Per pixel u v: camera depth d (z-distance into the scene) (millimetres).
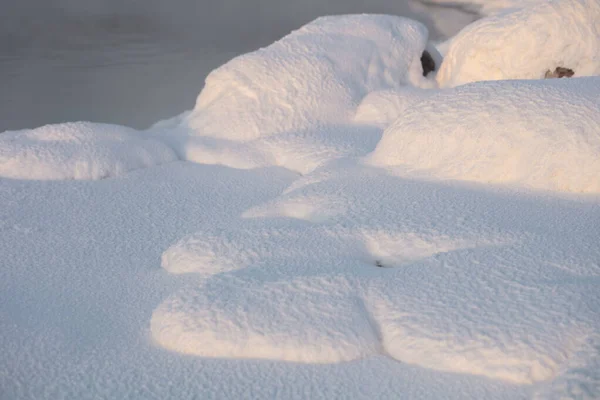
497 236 2164
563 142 2561
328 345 1793
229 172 3523
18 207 3041
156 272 2432
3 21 10078
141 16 10805
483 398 1589
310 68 4023
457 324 1780
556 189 2537
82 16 10711
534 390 1593
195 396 1670
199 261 2355
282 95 3924
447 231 2236
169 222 2934
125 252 2646
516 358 1650
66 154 3422
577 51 3811
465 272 1988
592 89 2715
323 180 2910
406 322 1832
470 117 2787
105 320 2104
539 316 1751
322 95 3977
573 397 1510
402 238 2252
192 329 1881
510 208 2383
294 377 1720
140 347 1919
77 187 3270
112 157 3461
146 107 5633
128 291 2301
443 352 1720
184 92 6137
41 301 2234
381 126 3859
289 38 4266
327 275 2025
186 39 8961
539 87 2791
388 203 2520
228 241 2391
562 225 2213
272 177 3436
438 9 11031
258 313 1897
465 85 3006
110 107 5645
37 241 2736
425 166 2816
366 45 4293
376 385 1673
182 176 3465
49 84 6465
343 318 1863
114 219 2955
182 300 2000
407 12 11094
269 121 3855
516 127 2668
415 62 4406
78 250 2658
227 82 4023
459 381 1651
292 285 1989
